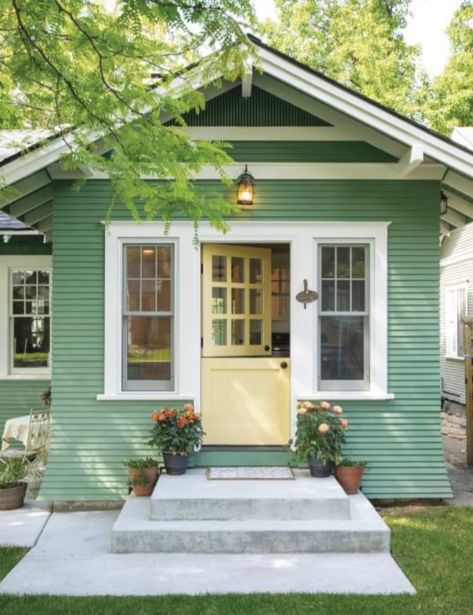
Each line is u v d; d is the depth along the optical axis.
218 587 4.11
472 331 8.04
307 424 5.63
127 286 6.10
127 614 3.70
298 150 6.07
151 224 6.02
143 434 5.99
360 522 4.92
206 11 3.39
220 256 6.58
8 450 7.61
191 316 6.05
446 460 8.21
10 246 9.21
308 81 5.39
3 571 4.41
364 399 6.02
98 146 5.76
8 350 9.18
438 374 6.04
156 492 5.14
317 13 18.42
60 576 4.31
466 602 3.85
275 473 5.75
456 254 13.38
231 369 6.40
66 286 6.02
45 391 8.99
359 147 6.07
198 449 6.03
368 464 6.00
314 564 4.51
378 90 17.22
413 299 6.08
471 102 16.97
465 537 5.03
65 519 5.61
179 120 4.34
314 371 6.05
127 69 4.09
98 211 6.03
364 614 3.69
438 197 6.08
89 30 3.62
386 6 17.73
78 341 6.01
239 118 6.08
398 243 6.08
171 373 6.09
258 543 4.75
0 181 4.95
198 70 4.35
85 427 5.98
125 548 4.76
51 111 4.75
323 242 6.11
